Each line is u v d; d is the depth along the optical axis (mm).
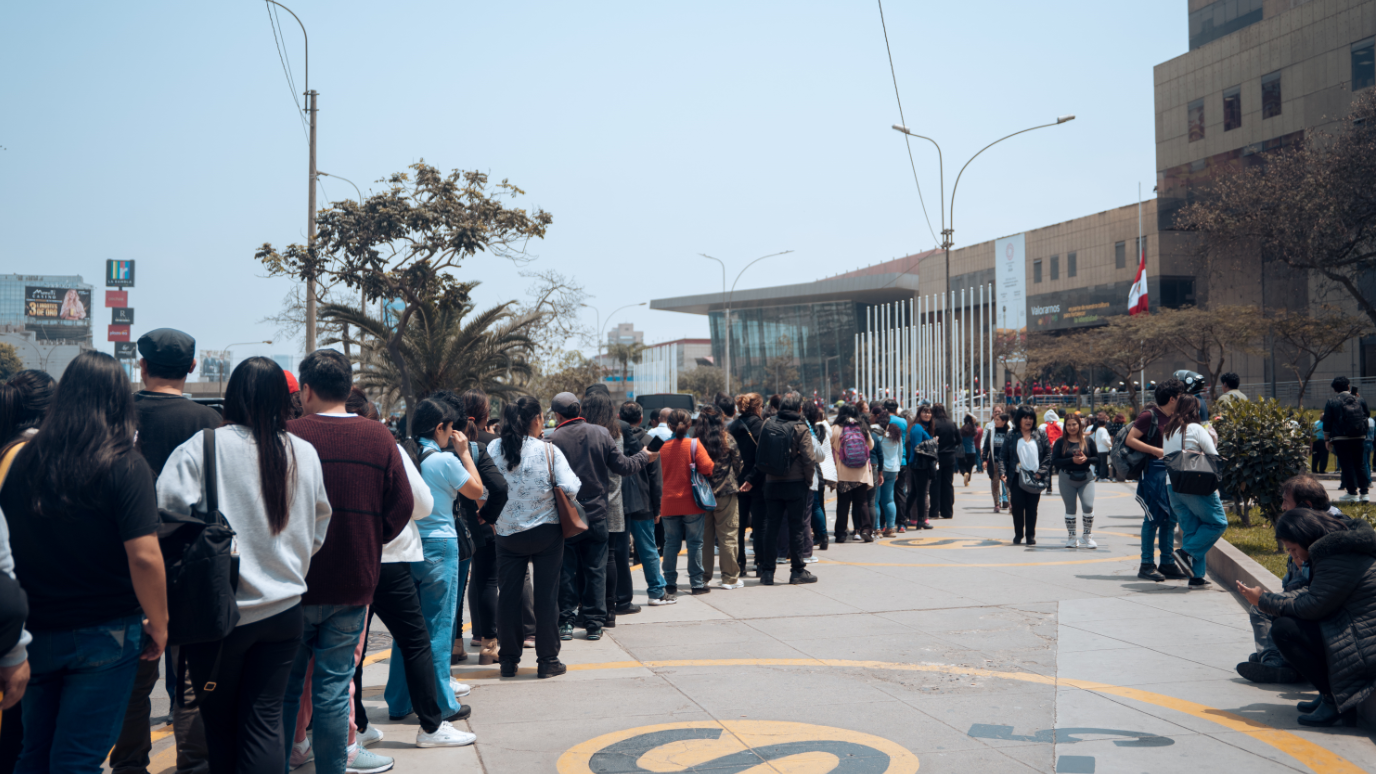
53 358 134125
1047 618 7785
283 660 3404
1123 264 68125
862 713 5293
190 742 4273
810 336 110375
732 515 9516
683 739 4867
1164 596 8609
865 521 12992
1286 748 4637
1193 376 10461
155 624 3018
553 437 7238
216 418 4281
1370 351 48344
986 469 17719
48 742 3111
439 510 5215
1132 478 9539
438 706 4934
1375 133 33938
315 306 22969
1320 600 4926
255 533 3326
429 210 24953
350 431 3908
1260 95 55875
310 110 22203
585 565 7336
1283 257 36594
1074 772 4332
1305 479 5723
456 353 26422
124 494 2984
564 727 5098
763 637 7297
